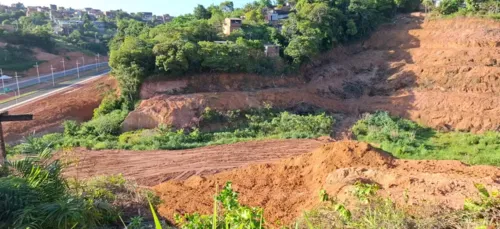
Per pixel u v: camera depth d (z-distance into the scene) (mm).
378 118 30906
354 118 31859
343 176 12312
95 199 9016
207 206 12016
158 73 31734
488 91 32875
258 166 15750
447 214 6738
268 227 9867
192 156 22047
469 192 9367
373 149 14492
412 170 12688
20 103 37562
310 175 14242
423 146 24406
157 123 29031
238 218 5047
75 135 27656
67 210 6262
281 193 13164
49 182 6930
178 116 29141
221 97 30797
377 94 36906
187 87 31906
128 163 20703
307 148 23438
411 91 35219
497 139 26031
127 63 31766
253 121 29656
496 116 29672
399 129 28812
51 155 8070
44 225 6027
